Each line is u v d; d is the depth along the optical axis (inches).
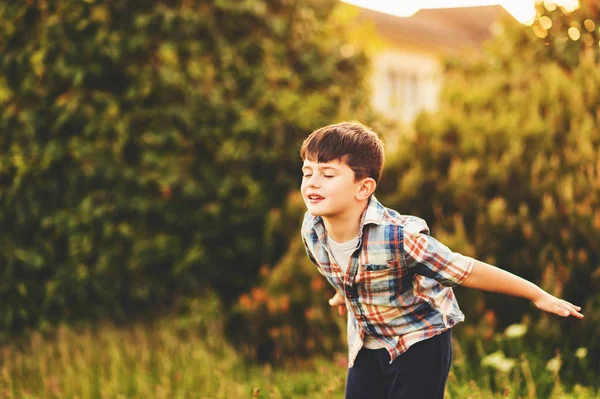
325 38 293.9
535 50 244.2
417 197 211.8
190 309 247.3
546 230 193.5
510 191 205.3
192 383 191.6
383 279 109.5
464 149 214.8
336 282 116.1
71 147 239.3
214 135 252.8
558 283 182.7
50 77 238.5
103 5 239.5
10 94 238.5
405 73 605.9
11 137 240.5
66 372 201.6
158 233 248.8
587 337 183.8
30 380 202.1
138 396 185.3
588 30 231.6
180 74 246.2
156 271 253.4
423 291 112.3
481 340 187.6
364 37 308.7
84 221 237.5
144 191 245.4
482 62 270.2
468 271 105.7
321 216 113.3
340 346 209.8
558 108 211.8
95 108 241.3
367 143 108.2
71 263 243.1
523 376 176.7
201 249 249.9
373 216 107.6
